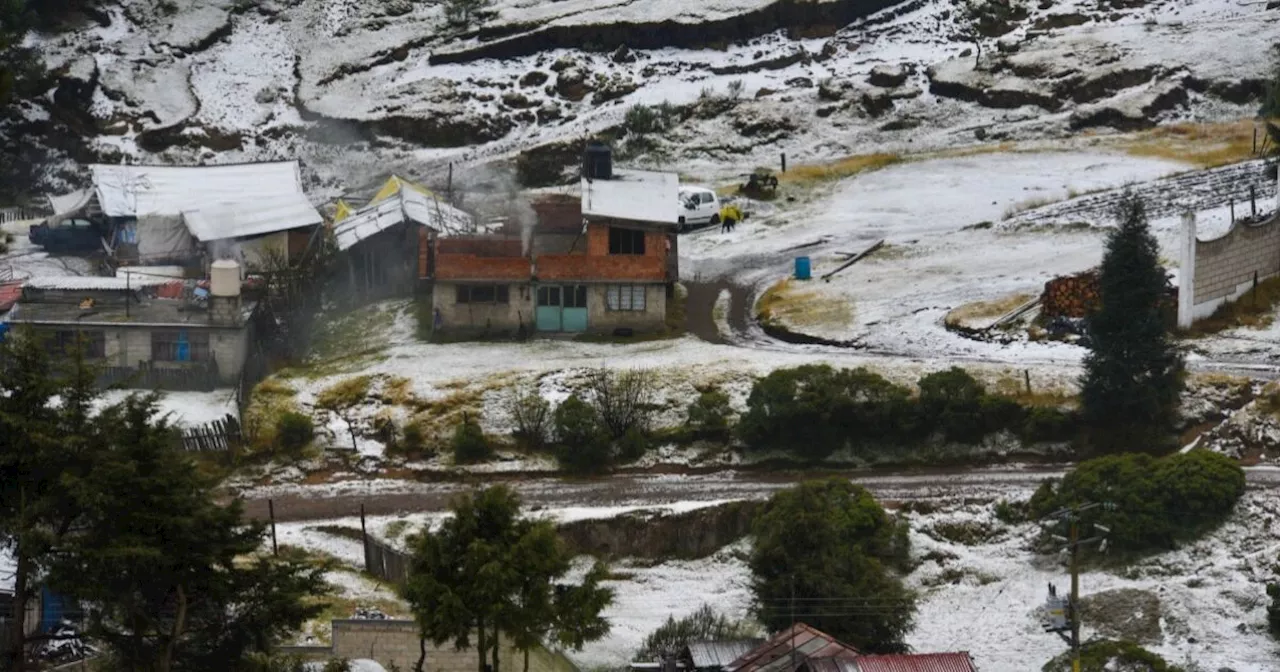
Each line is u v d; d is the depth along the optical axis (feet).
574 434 572.92
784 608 465.06
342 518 542.98
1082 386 573.74
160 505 360.28
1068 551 508.53
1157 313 566.77
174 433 394.73
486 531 397.39
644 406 590.55
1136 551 506.48
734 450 575.38
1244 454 557.74
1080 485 517.55
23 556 356.59
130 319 625.41
